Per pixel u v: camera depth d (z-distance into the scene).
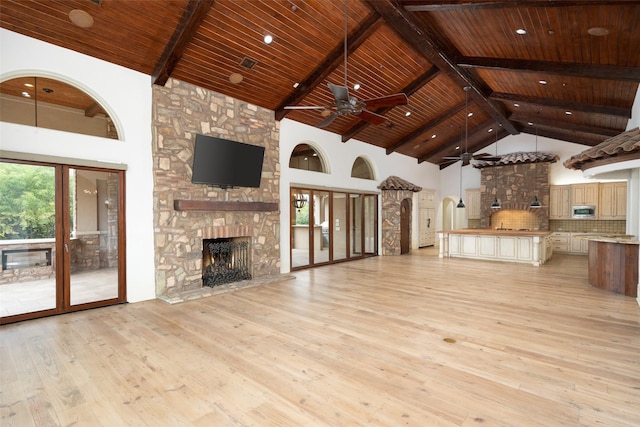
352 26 5.28
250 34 4.97
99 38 4.35
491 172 11.78
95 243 4.68
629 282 5.19
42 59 4.13
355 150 9.52
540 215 10.78
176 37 4.52
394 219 10.45
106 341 3.47
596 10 3.74
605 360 2.96
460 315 4.27
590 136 9.75
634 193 6.48
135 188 4.95
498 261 9.00
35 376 2.75
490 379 2.65
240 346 3.33
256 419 2.16
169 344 3.39
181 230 5.39
